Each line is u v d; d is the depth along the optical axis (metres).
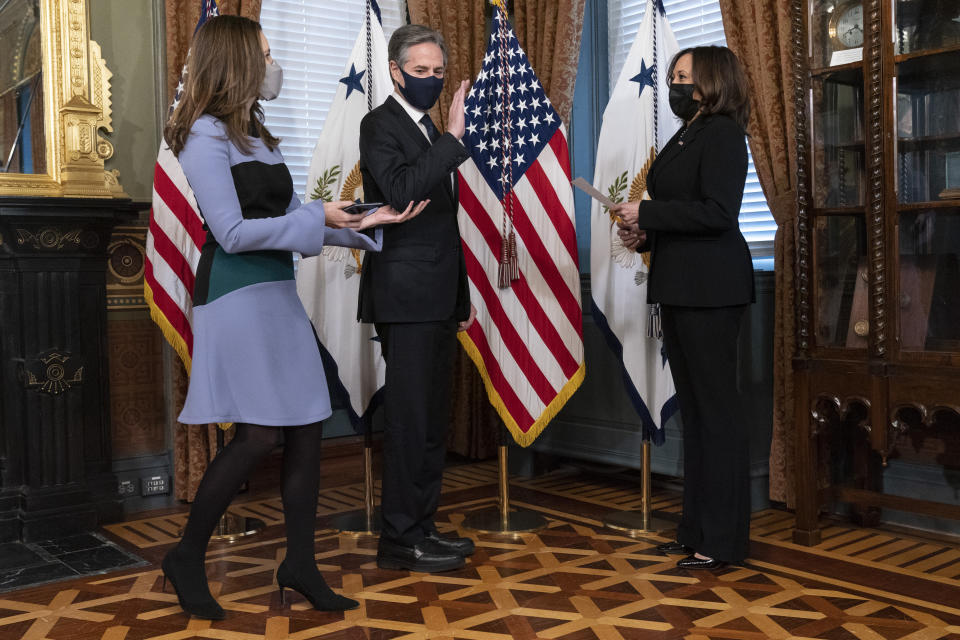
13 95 3.48
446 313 2.87
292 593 2.70
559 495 4.07
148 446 3.96
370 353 3.58
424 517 2.98
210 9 3.53
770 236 4.21
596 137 4.70
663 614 2.48
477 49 4.76
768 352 3.78
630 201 3.43
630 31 4.68
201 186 2.35
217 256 2.42
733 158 2.78
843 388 3.09
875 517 3.45
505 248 3.42
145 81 3.93
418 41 2.84
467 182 3.54
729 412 2.85
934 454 3.32
